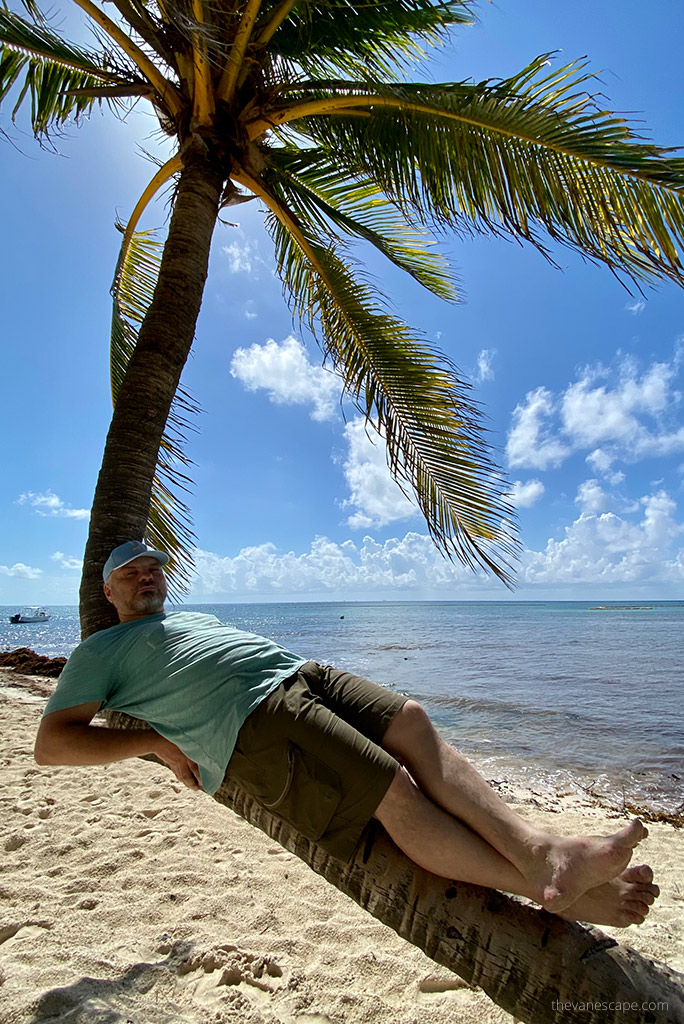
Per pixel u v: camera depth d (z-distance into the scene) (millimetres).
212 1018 2311
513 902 1731
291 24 4332
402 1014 2441
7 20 4219
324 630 38688
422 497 4477
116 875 3562
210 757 1953
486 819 1740
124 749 2023
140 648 2154
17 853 3857
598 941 1663
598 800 5820
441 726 8969
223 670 1994
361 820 1747
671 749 7684
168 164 4703
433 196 3807
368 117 4027
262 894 3391
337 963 2764
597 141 3156
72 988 2406
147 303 5359
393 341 4656
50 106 4867
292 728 1834
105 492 3143
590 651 21469
